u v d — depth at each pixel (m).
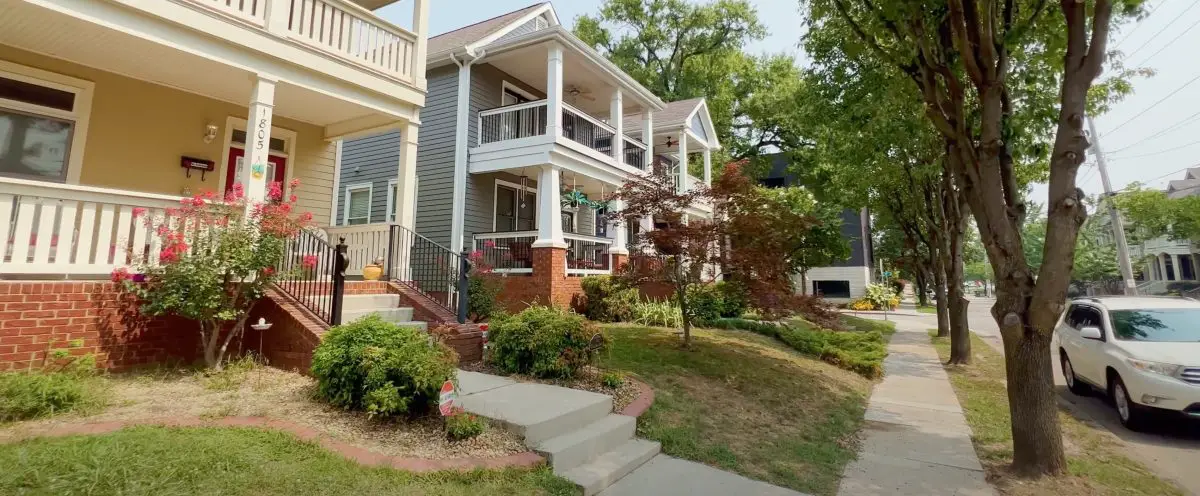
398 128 8.90
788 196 21.14
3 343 4.46
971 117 5.93
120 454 3.12
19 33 5.72
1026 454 4.93
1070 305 9.23
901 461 5.25
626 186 8.81
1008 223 5.21
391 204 13.62
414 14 8.79
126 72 6.92
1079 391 8.54
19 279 5.08
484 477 3.64
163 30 5.85
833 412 6.92
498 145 12.08
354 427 4.26
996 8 5.72
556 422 4.48
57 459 2.97
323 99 7.78
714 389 6.91
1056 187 4.92
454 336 6.63
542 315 6.62
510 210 13.70
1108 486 4.67
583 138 13.23
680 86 29.12
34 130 6.36
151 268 5.20
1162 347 6.71
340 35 7.61
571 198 13.55
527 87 14.47
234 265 5.21
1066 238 4.86
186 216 5.28
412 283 8.34
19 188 4.75
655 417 5.53
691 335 10.46
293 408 4.54
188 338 5.74
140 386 4.81
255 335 6.05
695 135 18.98
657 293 13.43
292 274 5.81
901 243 32.53
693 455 4.86
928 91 5.84
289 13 7.13
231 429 3.88
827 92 10.77
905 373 10.41
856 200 15.83
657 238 8.52
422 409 4.63
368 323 4.93
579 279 12.07
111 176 6.91
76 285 4.94
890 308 31.33
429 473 3.55
